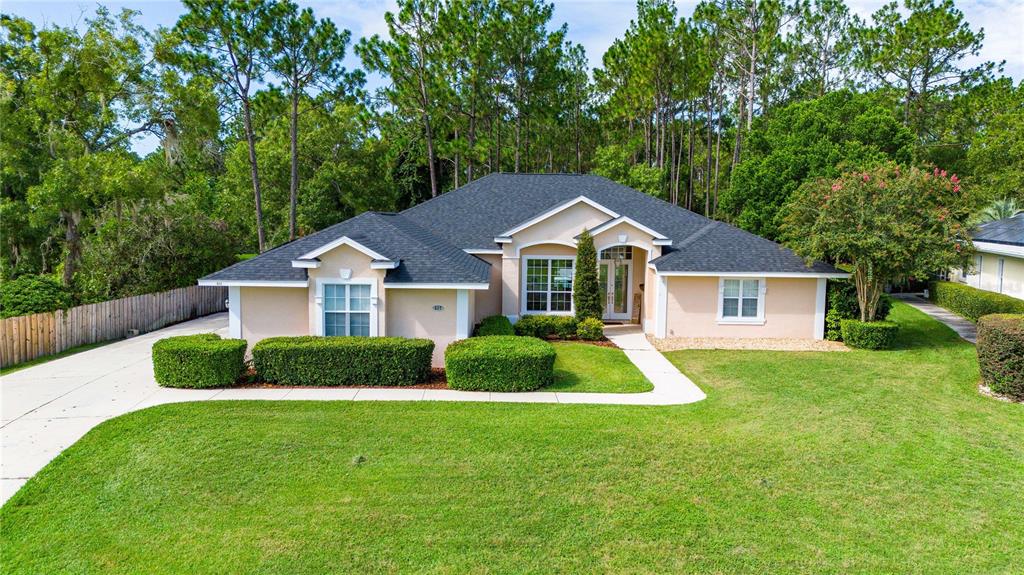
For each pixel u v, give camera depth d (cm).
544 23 3750
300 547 692
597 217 2080
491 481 855
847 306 1936
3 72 2748
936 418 1148
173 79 2827
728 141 4938
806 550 686
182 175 3622
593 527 733
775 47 4044
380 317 1558
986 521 754
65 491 830
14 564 668
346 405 1197
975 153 3092
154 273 2566
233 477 868
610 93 4556
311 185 3747
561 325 1967
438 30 3350
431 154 3544
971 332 2070
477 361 1321
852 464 922
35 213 2545
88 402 1230
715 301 1980
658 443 1002
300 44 2955
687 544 696
